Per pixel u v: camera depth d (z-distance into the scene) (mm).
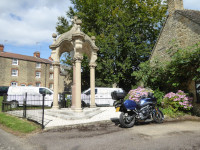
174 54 9422
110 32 17625
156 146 3824
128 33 17344
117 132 5199
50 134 5051
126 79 19812
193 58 8305
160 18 19297
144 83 11680
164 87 10766
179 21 10828
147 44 19266
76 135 4906
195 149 3600
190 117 7887
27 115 8258
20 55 31609
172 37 11305
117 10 18188
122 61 18125
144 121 6438
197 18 9836
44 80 32531
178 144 3941
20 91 13539
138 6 19219
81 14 18984
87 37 9562
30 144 4145
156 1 19281
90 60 10195
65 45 9523
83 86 23828
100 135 4875
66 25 21172
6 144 4160
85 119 7230
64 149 3754
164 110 8297
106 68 17562
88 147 3848
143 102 6445
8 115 8633
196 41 9531
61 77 35938
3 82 27250
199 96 8641
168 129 5520
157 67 11289
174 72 9352
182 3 11758
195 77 8117
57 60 9266
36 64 31797
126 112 5934
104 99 14594
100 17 18031
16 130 5551
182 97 8297
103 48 16906
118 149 3672
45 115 8547
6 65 27906
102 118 7508
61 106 10961
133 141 4238
